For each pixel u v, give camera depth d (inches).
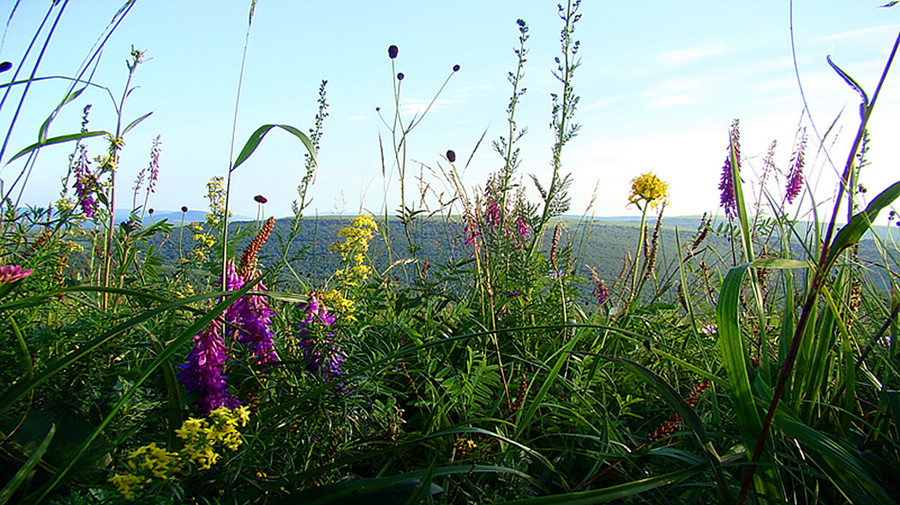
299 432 15.5
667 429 16.2
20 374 15.4
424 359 20.7
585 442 18.3
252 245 20.9
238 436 11.8
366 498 12.0
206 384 15.8
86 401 15.6
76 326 16.4
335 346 17.2
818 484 14.0
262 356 18.1
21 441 13.7
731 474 15.3
